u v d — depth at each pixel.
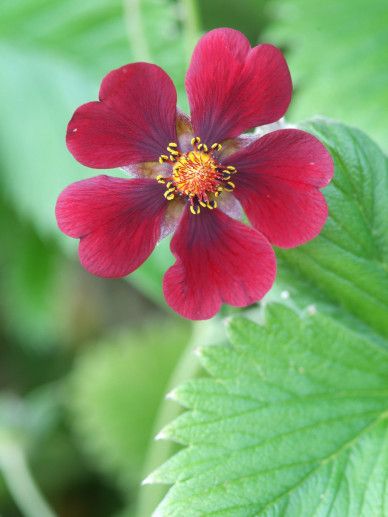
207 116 0.13
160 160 0.13
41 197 0.21
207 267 0.13
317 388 0.14
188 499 0.14
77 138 0.13
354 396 0.14
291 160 0.13
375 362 0.14
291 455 0.14
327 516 0.14
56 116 0.20
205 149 0.13
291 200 0.13
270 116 0.13
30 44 0.21
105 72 0.20
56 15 0.20
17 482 0.23
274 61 0.13
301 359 0.14
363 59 0.20
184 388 0.14
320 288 0.14
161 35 0.19
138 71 0.12
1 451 0.23
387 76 0.20
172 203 0.13
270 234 0.13
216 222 0.13
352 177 0.14
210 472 0.14
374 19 0.21
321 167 0.12
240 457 0.14
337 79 0.20
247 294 0.13
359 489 0.14
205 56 0.13
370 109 0.20
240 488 0.14
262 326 0.14
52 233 0.22
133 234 0.13
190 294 0.12
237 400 0.14
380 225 0.14
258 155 0.13
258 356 0.14
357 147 0.14
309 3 0.21
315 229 0.12
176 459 0.14
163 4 0.19
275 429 0.14
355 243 0.14
